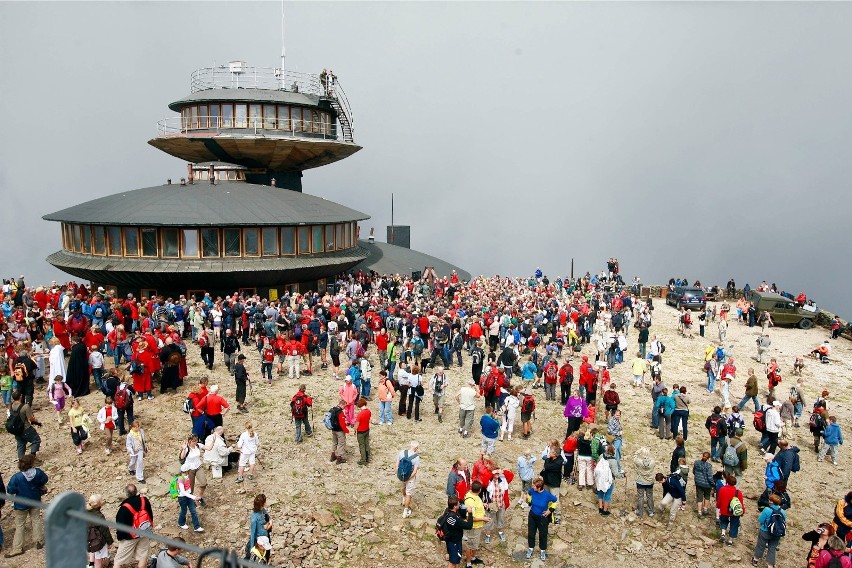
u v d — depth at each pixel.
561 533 17.67
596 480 18.45
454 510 14.66
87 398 23.52
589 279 54.97
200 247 37.91
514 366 29.59
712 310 42.75
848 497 16.88
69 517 3.92
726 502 17.38
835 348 40.25
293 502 17.80
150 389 23.95
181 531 15.99
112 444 20.16
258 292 39.97
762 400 30.09
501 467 20.83
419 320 31.27
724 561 17.00
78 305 28.78
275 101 49.38
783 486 17.86
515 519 18.23
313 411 23.86
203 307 32.28
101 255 38.44
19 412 17.69
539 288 46.59
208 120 49.66
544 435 23.53
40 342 27.02
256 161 52.28
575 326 36.25
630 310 44.31
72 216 39.59
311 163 55.03
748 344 40.78
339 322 31.03
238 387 23.22
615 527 18.17
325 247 43.50
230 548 15.46
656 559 16.88
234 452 19.45
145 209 38.34
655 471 21.73
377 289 42.12
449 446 22.08
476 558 16.27
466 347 33.78
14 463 18.75
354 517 17.42
